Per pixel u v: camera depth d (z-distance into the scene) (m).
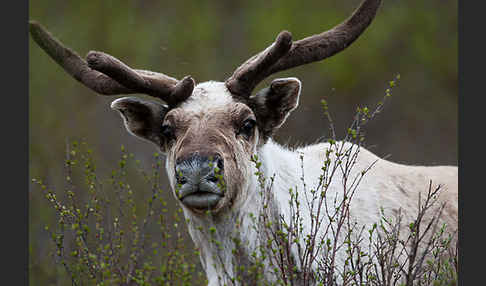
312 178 18.78
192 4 51.31
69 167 20.00
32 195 30.25
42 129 40.25
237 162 16.31
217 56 47.19
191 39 48.03
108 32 49.25
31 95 42.50
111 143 38.09
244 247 16.86
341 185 19.03
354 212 18.78
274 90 17.39
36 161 34.91
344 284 16.38
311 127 40.44
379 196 19.45
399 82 44.84
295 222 17.05
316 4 50.34
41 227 28.38
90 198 19.44
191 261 19.11
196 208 15.74
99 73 18.62
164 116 17.80
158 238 21.19
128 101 17.67
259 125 17.56
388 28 47.50
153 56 46.31
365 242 18.44
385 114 42.56
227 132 16.39
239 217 16.80
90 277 17.27
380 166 20.31
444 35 47.66
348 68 44.84
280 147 18.97
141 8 51.06
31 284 25.30
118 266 17.27
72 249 19.84
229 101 16.92
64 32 49.00
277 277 15.95
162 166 28.19
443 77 45.78
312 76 44.41
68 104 42.00
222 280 17.11
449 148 40.22
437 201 20.11
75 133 38.91
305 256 17.11
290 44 16.73
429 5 48.72
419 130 41.56
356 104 43.56
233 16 51.16
